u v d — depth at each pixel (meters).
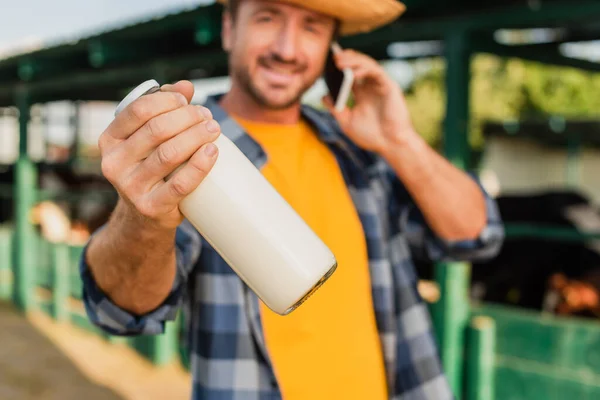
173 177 0.87
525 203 4.49
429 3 3.15
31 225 6.91
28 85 6.71
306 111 1.67
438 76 12.79
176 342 5.36
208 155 0.86
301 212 1.50
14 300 7.02
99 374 5.09
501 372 3.23
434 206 1.58
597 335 2.93
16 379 4.93
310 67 1.48
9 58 6.21
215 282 1.39
